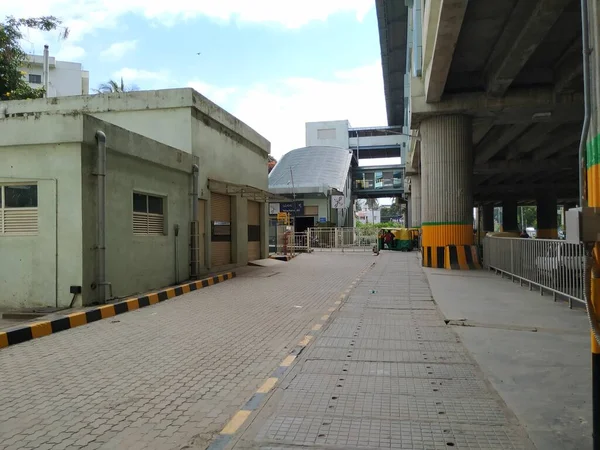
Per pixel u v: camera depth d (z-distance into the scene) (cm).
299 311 970
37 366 604
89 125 970
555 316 839
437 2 1262
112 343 722
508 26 1297
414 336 722
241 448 362
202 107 1530
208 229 1587
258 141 2077
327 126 7350
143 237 1183
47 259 973
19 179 989
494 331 737
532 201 6581
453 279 1436
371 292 1188
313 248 3203
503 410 424
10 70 1980
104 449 372
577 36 1396
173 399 480
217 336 758
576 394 457
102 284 995
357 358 604
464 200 1788
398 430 388
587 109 286
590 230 274
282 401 457
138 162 1162
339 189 4456
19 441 388
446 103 1747
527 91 1695
